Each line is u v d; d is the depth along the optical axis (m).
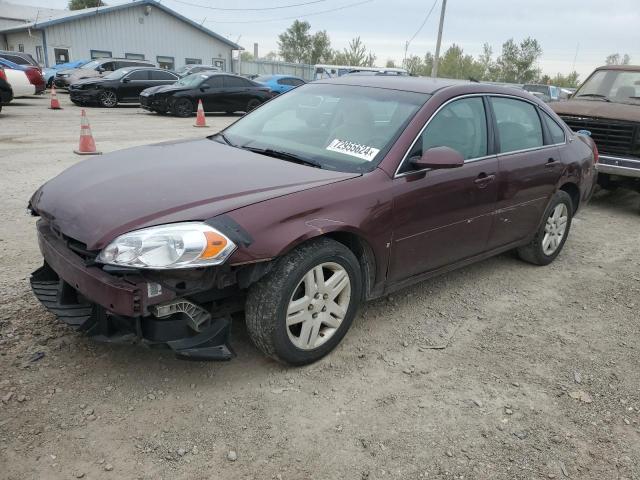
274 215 2.84
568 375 3.39
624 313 4.34
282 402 2.91
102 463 2.41
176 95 17.45
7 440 2.49
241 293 3.08
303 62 56.50
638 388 3.30
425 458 2.59
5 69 16.47
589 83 8.78
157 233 2.58
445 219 3.78
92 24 33.91
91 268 2.69
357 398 3.00
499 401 3.07
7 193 6.49
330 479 2.43
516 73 48.94
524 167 4.45
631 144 7.28
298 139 3.89
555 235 5.20
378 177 3.35
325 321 3.22
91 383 2.93
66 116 15.73
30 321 3.48
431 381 3.21
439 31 30.22
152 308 2.64
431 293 4.44
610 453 2.72
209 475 2.40
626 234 6.63
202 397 2.90
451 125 3.89
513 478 2.51
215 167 3.38
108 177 3.27
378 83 4.21
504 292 4.57
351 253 3.23
